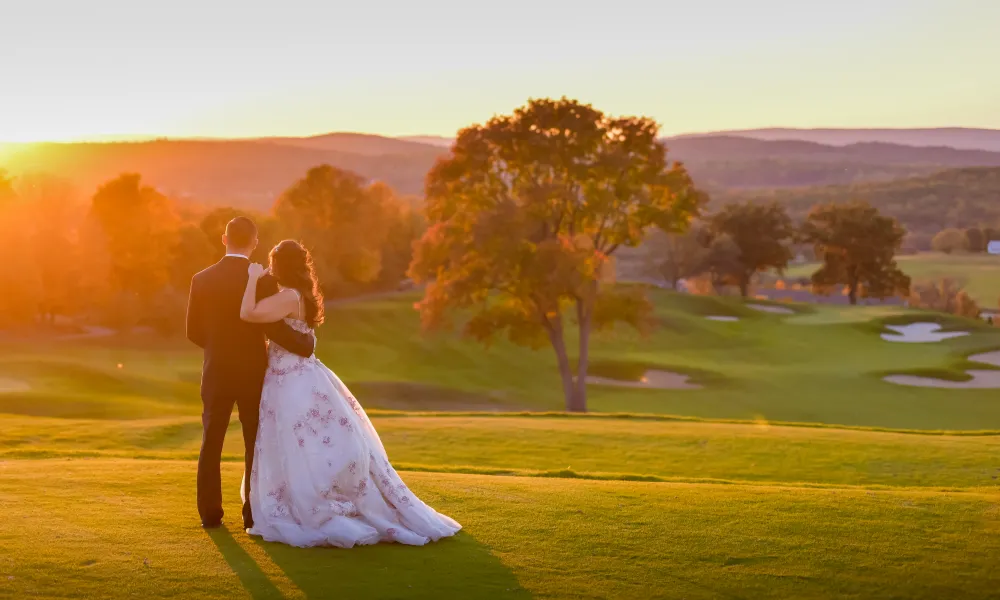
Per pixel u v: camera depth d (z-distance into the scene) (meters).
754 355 55.84
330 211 90.62
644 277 132.75
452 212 36.16
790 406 40.97
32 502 7.88
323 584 5.82
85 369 41.31
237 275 6.84
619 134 35.97
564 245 34.97
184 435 20.84
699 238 110.12
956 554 7.00
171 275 76.75
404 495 7.05
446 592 5.78
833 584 6.26
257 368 6.89
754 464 17.41
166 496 8.25
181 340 68.19
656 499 8.70
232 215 85.12
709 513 8.10
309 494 6.65
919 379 48.31
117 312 70.75
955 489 12.56
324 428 6.73
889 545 7.20
